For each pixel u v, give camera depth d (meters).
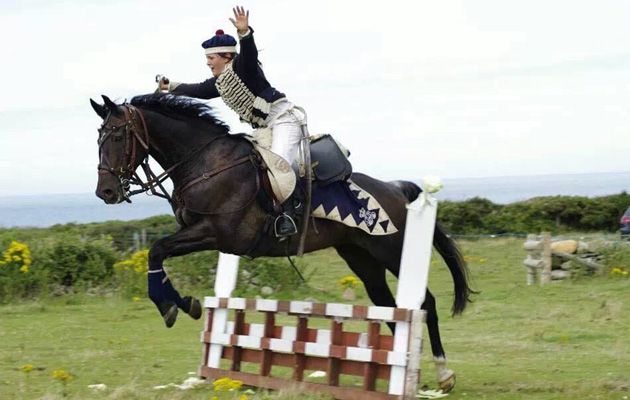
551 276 17.28
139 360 9.77
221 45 7.85
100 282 16.83
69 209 190.88
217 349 8.51
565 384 7.91
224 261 8.80
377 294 8.70
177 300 7.61
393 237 8.06
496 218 29.14
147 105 7.74
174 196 7.80
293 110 7.88
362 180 8.15
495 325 12.50
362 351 7.21
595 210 29.86
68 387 8.01
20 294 15.99
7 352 10.38
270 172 7.54
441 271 20.12
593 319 12.52
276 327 8.09
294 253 7.87
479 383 8.18
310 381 8.05
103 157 7.59
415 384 6.95
